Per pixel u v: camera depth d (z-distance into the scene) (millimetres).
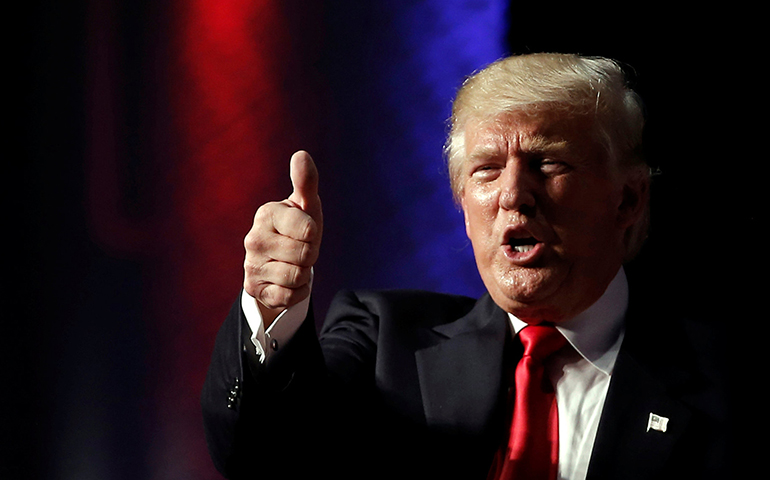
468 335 5113
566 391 4836
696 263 9109
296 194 3939
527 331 4926
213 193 12492
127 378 12070
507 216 4531
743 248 9070
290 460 4277
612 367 4871
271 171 12469
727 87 9227
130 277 12305
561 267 4559
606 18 9570
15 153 11984
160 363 12172
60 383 11852
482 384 4848
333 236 12250
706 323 5098
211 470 11914
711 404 4641
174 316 12281
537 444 4621
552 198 4512
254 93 12508
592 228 4590
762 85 9102
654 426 4535
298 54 12516
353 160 12305
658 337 4973
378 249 12117
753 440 4520
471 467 4699
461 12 11930
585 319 4871
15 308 11805
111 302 12188
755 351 4922
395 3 12227
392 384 4988
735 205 9180
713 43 9250
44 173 12117
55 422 11727
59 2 12172
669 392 4676
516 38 10000
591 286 4684
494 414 4762
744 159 9203
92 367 11992
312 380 4258
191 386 12141
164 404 12062
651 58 9469
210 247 12414
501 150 4551
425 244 11984
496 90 4656
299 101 12484
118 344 12117
